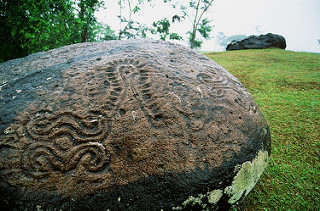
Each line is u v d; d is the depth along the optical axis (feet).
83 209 3.03
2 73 4.89
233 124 4.17
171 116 3.79
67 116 3.56
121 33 28.43
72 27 13.01
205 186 3.51
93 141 3.37
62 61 5.00
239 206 4.71
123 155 3.33
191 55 5.81
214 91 4.60
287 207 5.16
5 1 10.33
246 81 15.44
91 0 15.26
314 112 10.24
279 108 10.89
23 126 3.43
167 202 3.29
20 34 11.52
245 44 35.60
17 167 3.12
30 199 3.00
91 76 4.25
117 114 3.66
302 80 14.76
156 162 3.37
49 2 11.48
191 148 3.61
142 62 4.69
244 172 3.96
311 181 6.00
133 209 3.14
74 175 3.14
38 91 4.00
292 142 7.97
